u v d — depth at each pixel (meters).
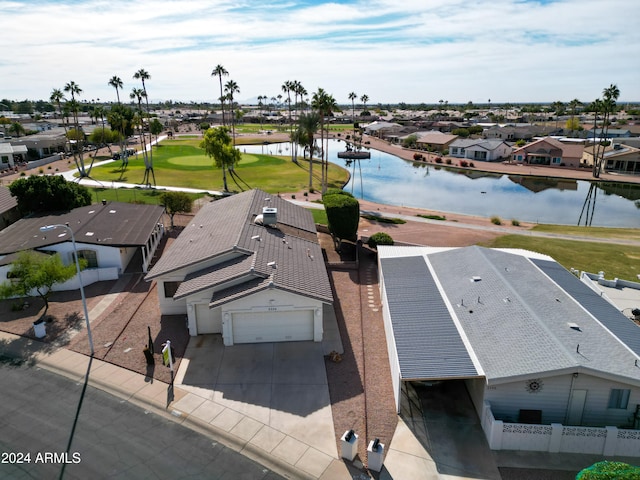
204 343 27.22
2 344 26.98
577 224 63.47
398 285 29.83
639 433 18.42
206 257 29.80
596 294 28.06
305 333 27.56
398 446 19.20
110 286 35.69
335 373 24.38
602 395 19.69
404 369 20.67
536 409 20.12
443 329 23.83
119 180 81.81
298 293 26.11
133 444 19.06
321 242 47.34
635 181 90.69
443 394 22.72
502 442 18.98
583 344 21.17
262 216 36.50
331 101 75.88
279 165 102.19
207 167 96.81
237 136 165.12
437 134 146.38
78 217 43.75
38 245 36.16
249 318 26.92
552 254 45.25
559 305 25.31
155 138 156.25
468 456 18.69
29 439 19.27
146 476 17.36
